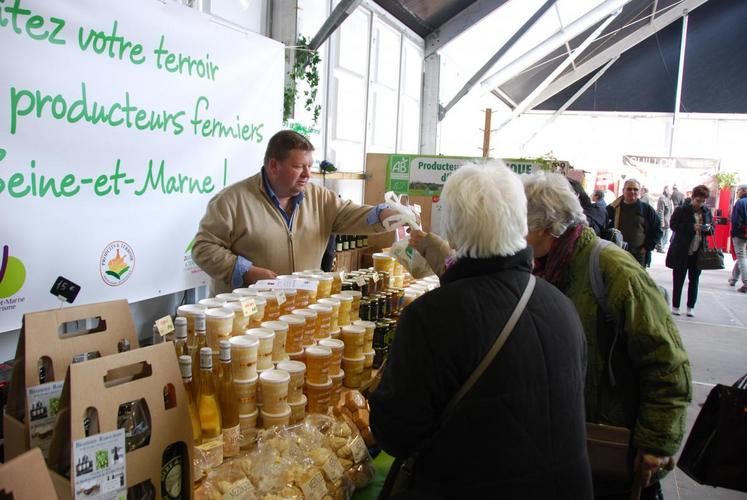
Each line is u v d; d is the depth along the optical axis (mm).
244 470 1235
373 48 5953
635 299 1521
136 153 2398
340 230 2613
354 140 5758
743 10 14211
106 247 2303
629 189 6516
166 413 1062
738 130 15227
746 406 1970
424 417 1106
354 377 1747
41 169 2004
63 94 2051
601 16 7871
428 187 4062
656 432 1489
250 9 3812
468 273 1188
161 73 2482
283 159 2324
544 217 1650
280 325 1547
